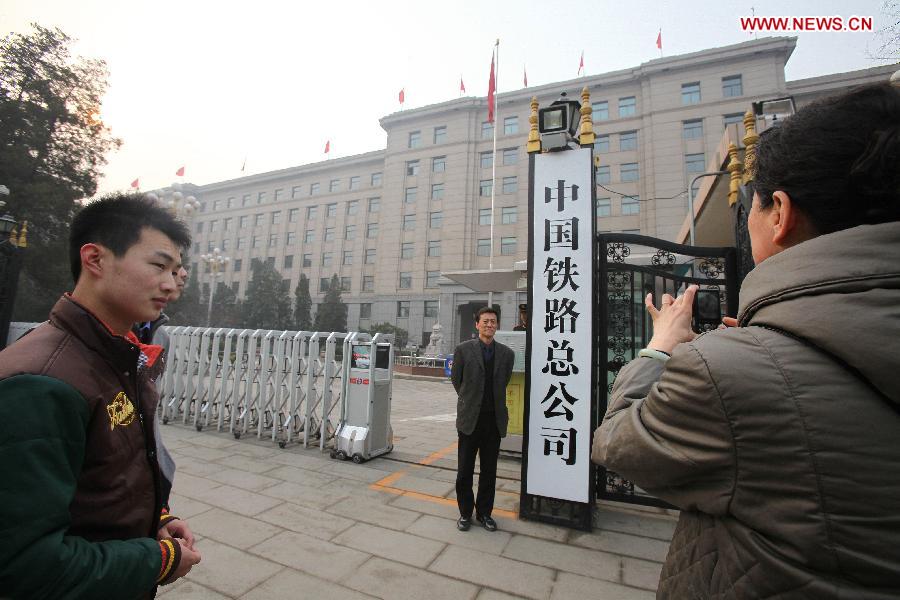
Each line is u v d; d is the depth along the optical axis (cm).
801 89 2338
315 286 3688
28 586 71
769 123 423
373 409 466
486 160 3008
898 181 61
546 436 312
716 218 639
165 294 104
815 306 60
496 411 307
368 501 348
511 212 2886
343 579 236
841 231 64
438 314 2927
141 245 100
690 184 600
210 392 573
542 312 321
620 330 342
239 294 4012
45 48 1598
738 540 65
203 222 4372
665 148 2498
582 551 272
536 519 314
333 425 523
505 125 2975
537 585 234
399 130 3281
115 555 81
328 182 3828
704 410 65
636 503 322
